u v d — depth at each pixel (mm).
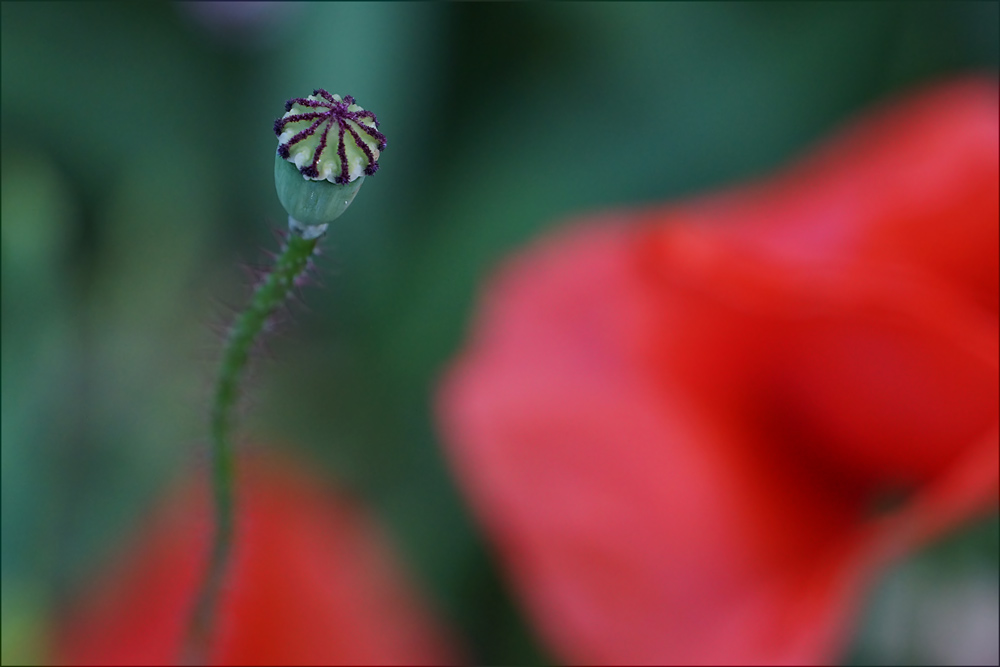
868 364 408
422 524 462
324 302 530
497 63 566
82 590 415
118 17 568
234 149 562
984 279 415
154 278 462
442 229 542
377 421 499
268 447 461
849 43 565
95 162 546
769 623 402
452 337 516
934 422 407
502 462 419
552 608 413
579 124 563
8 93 550
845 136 542
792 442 421
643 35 563
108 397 443
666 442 414
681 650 407
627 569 412
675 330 420
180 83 564
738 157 559
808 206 441
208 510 387
